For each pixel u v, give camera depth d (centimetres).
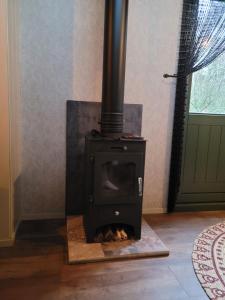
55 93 243
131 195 206
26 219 255
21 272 173
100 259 188
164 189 283
